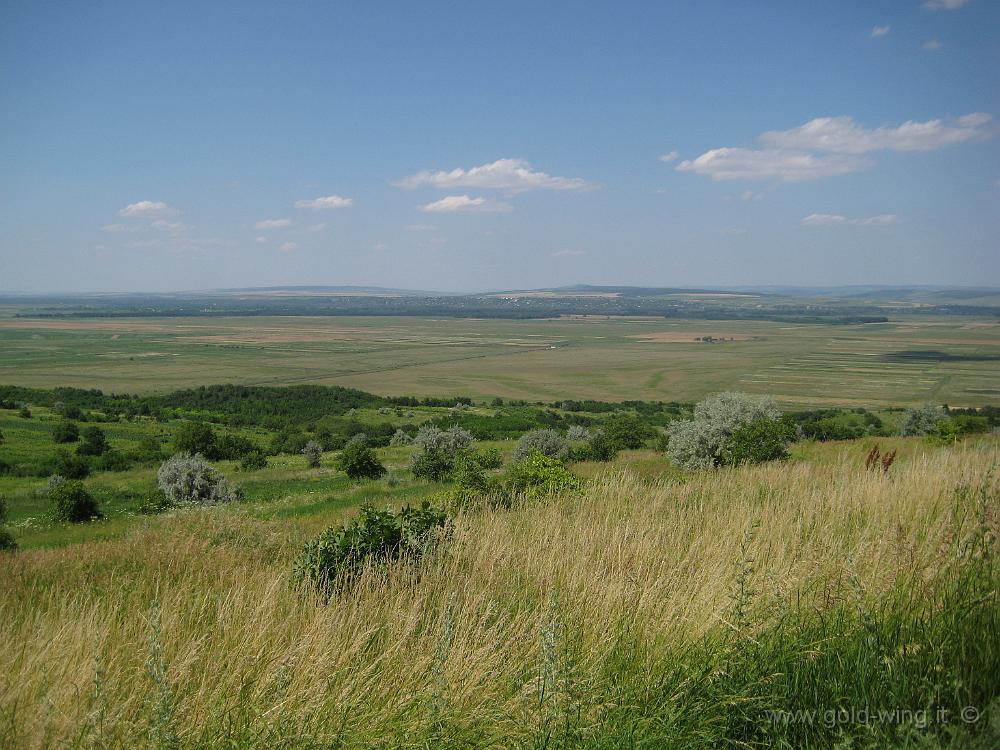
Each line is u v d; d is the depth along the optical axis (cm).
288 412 10906
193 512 2536
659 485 1290
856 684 369
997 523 472
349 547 704
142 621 563
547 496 1322
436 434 5941
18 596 861
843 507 771
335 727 373
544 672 372
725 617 441
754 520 687
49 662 455
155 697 377
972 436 2670
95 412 10438
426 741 359
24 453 6975
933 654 374
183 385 14088
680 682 391
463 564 696
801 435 3316
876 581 467
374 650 478
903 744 313
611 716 368
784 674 378
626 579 544
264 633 497
